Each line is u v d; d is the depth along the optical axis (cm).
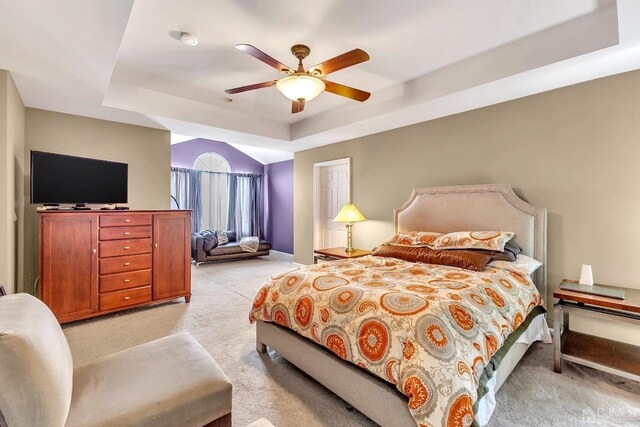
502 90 278
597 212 255
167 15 208
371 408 156
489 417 151
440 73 294
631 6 163
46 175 294
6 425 93
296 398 187
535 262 265
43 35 189
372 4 198
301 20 214
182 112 373
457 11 205
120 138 382
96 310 303
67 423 107
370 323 161
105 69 235
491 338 163
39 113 329
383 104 347
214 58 270
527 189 293
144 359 150
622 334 247
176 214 357
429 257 280
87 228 297
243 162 786
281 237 772
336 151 498
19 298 130
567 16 212
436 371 133
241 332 282
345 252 413
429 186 371
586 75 248
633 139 239
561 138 273
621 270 245
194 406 125
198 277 498
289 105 395
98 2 158
